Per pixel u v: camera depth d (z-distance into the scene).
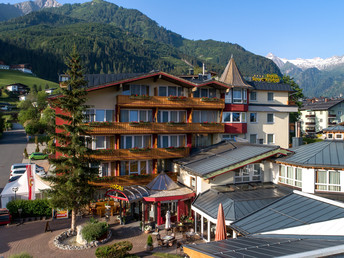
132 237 23.22
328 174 23.27
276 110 40.91
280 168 26.31
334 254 9.96
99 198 30.84
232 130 37.25
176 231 24.12
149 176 31.36
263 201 21.94
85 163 23.95
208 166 26.08
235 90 37.31
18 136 84.00
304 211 16.20
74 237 23.05
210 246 12.09
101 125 29.34
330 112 90.12
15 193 27.52
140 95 31.27
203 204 22.94
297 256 9.34
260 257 9.53
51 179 22.89
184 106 33.25
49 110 79.00
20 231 24.31
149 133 32.16
